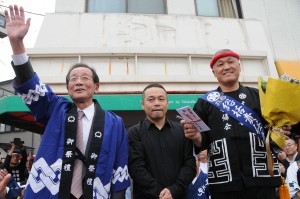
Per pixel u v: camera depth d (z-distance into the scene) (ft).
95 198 6.43
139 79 18.22
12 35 6.75
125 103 16.67
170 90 18.33
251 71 20.22
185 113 7.24
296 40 24.30
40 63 18.37
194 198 11.18
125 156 7.48
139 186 8.14
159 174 8.34
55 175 6.47
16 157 15.93
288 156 15.21
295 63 22.63
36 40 19.24
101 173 6.67
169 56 19.40
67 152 6.59
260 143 7.54
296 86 6.89
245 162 7.35
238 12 24.32
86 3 21.79
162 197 7.66
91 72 7.75
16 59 6.79
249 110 7.76
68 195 6.25
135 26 20.45
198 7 23.25
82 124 7.15
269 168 7.09
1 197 8.84
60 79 17.70
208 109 8.26
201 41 20.85
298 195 12.34
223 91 8.51
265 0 24.82
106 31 20.02
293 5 25.35
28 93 6.92
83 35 19.71
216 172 7.57
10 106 16.08
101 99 16.53
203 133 8.16
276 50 23.70
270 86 7.20
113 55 18.86
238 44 21.29
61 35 19.57
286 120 7.02
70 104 7.54
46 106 7.28
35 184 6.42
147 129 9.06
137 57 19.10
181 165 8.64
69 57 18.69
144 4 22.29
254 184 7.10
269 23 24.31
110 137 7.18
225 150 7.52
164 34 20.57
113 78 18.02
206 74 19.35
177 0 22.34
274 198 7.43
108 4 21.95
